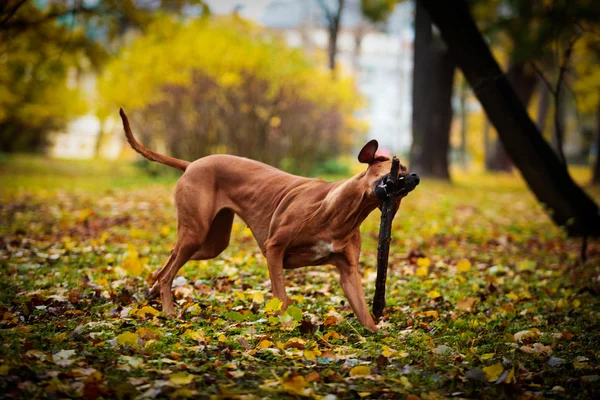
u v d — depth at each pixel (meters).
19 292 6.59
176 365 4.50
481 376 4.46
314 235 5.61
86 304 6.20
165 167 22.25
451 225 13.20
